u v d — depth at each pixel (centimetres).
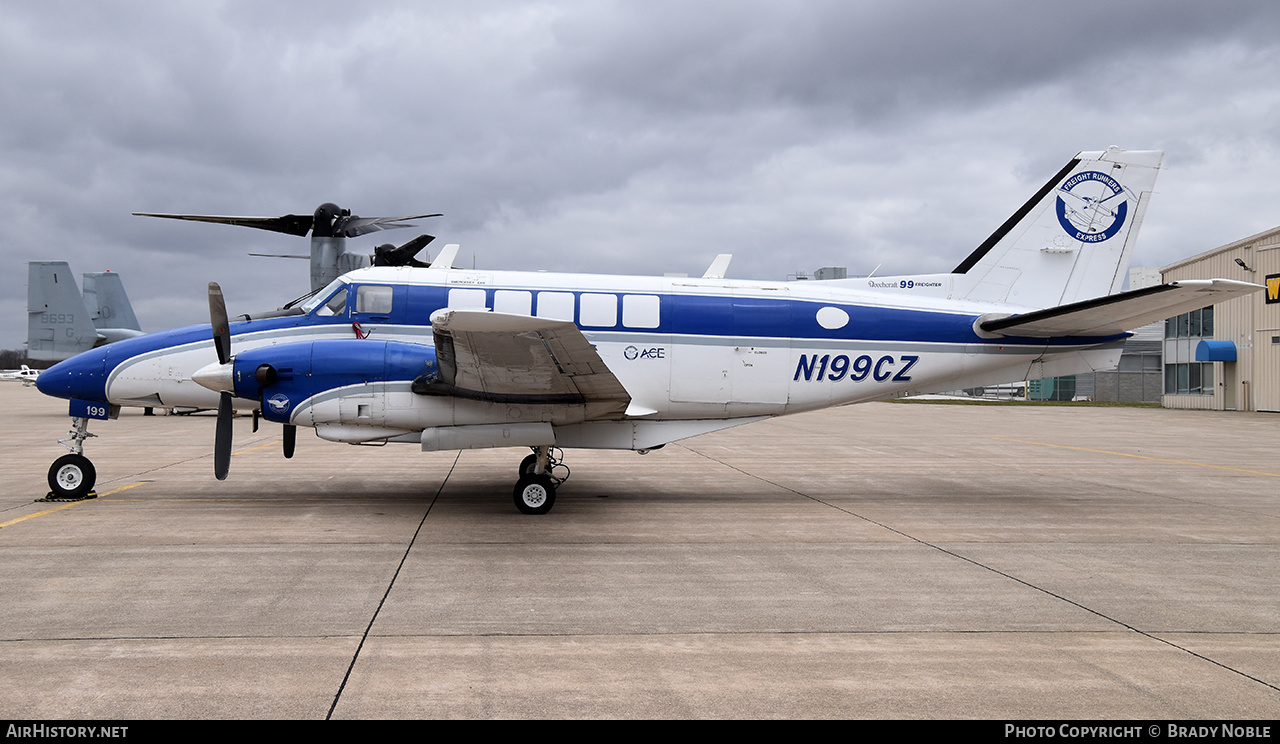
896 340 999
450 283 952
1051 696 398
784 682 411
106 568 622
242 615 508
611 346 958
